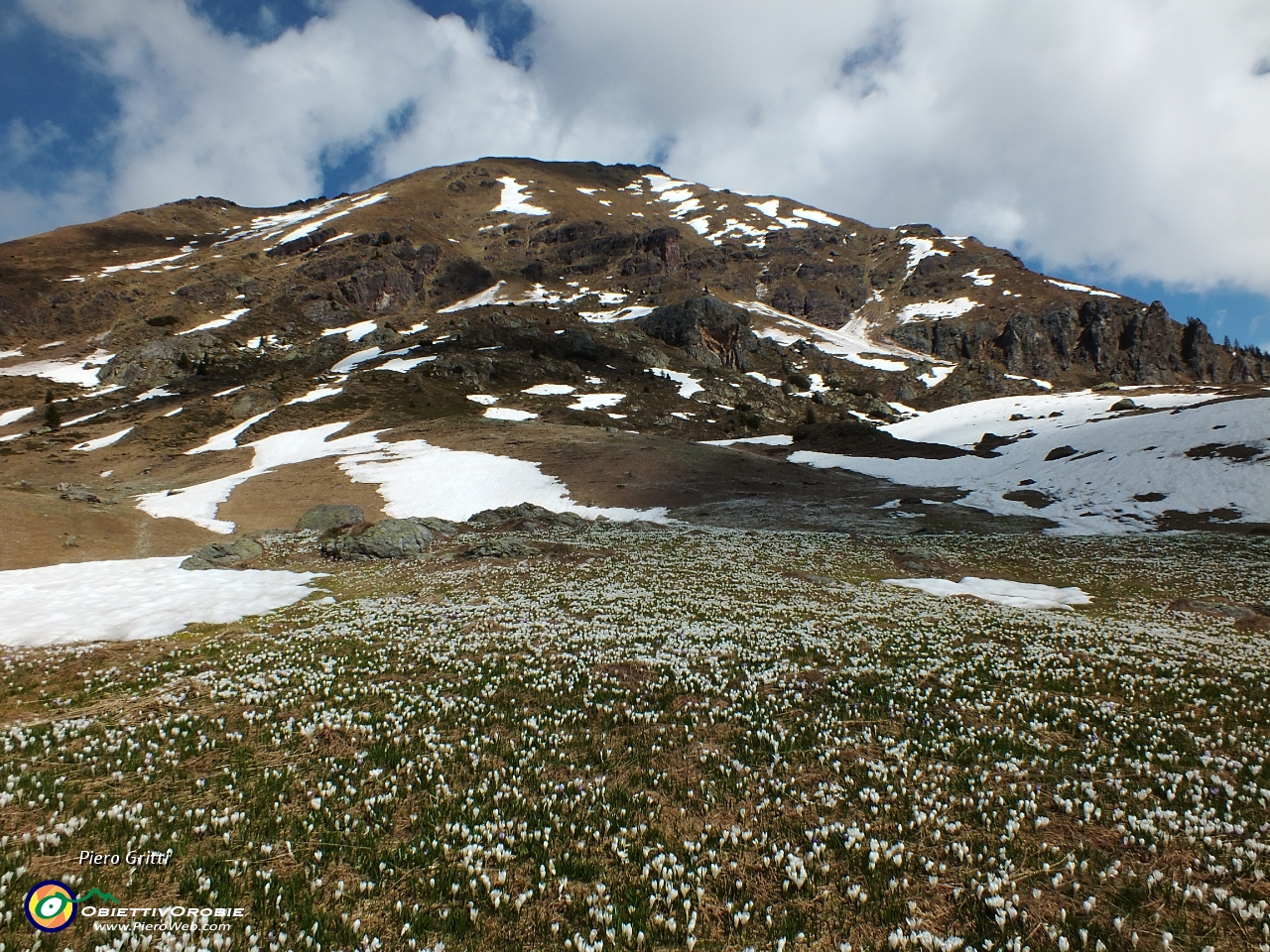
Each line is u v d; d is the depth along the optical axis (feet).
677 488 257.34
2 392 465.06
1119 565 126.52
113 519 141.69
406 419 375.66
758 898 24.77
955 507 221.25
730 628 68.95
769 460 322.34
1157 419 274.98
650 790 33.30
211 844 27.78
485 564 116.26
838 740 39.19
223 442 344.90
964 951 21.98
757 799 32.27
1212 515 182.80
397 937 22.44
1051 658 57.06
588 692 47.42
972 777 34.30
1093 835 28.86
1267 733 40.27
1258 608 87.86
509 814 30.63
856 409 534.37
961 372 644.27
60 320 615.16
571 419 404.98
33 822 28.71
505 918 23.56
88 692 48.01
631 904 24.30
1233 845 27.61
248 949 21.57
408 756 37.22
